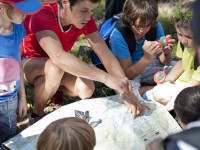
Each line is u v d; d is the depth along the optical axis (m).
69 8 2.50
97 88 3.37
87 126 1.74
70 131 1.66
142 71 3.14
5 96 2.31
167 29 4.32
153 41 3.05
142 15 2.81
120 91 2.46
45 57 2.84
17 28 2.33
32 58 2.86
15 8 2.13
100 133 2.40
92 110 2.58
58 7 2.60
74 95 2.99
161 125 2.49
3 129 2.42
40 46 2.79
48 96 2.81
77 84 2.84
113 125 2.46
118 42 3.01
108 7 3.67
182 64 2.98
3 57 2.25
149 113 2.59
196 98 1.98
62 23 2.66
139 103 2.59
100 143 2.33
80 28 2.65
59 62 2.49
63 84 2.91
